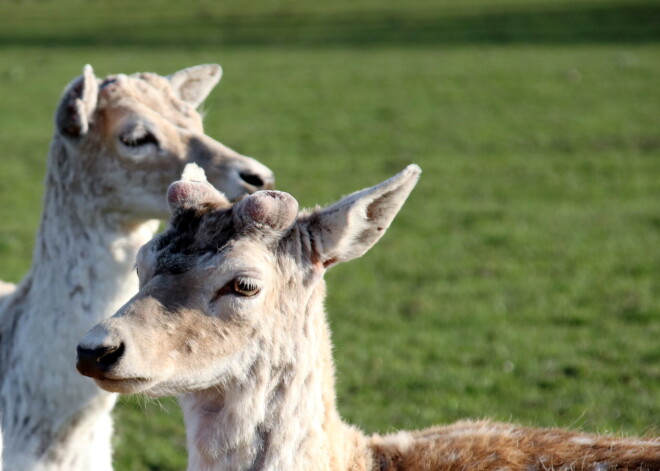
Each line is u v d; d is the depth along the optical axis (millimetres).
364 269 40281
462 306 35312
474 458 13227
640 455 12797
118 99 17859
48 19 153250
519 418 25281
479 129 71125
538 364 29328
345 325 33344
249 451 12359
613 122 71562
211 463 12516
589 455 13008
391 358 30094
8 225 47062
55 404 16688
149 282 11805
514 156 62500
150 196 17359
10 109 80688
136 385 11273
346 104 82375
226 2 171375
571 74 92688
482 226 46625
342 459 12875
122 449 23891
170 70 99812
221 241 11945
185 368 11641
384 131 71438
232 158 17547
